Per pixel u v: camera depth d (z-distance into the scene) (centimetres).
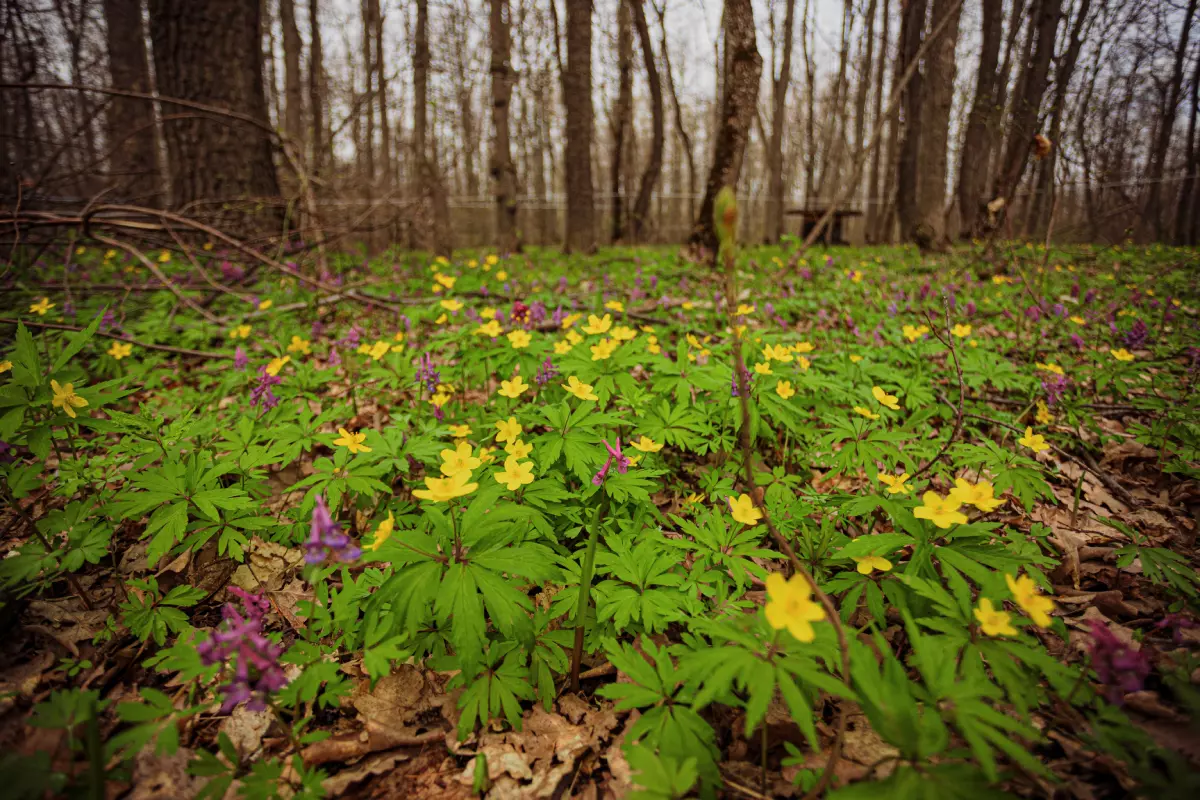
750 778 179
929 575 208
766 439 386
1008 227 911
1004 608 233
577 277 1006
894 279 987
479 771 184
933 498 206
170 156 976
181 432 296
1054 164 697
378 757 196
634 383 337
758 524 257
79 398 237
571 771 192
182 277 749
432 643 215
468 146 2769
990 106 931
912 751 145
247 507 240
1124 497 330
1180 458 346
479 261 1105
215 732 200
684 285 800
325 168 941
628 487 256
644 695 178
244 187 973
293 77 1905
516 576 201
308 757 191
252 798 166
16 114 1469
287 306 651
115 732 193
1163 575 250
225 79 948
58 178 743
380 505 303
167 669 186
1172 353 535
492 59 1413
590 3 1454
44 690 204
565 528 271
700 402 360
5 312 573
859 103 2739
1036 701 167
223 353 473
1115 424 420
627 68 2181
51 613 236
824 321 648
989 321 696
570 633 221
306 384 406
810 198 2758
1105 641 154
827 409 376
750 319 645
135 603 235
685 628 237
